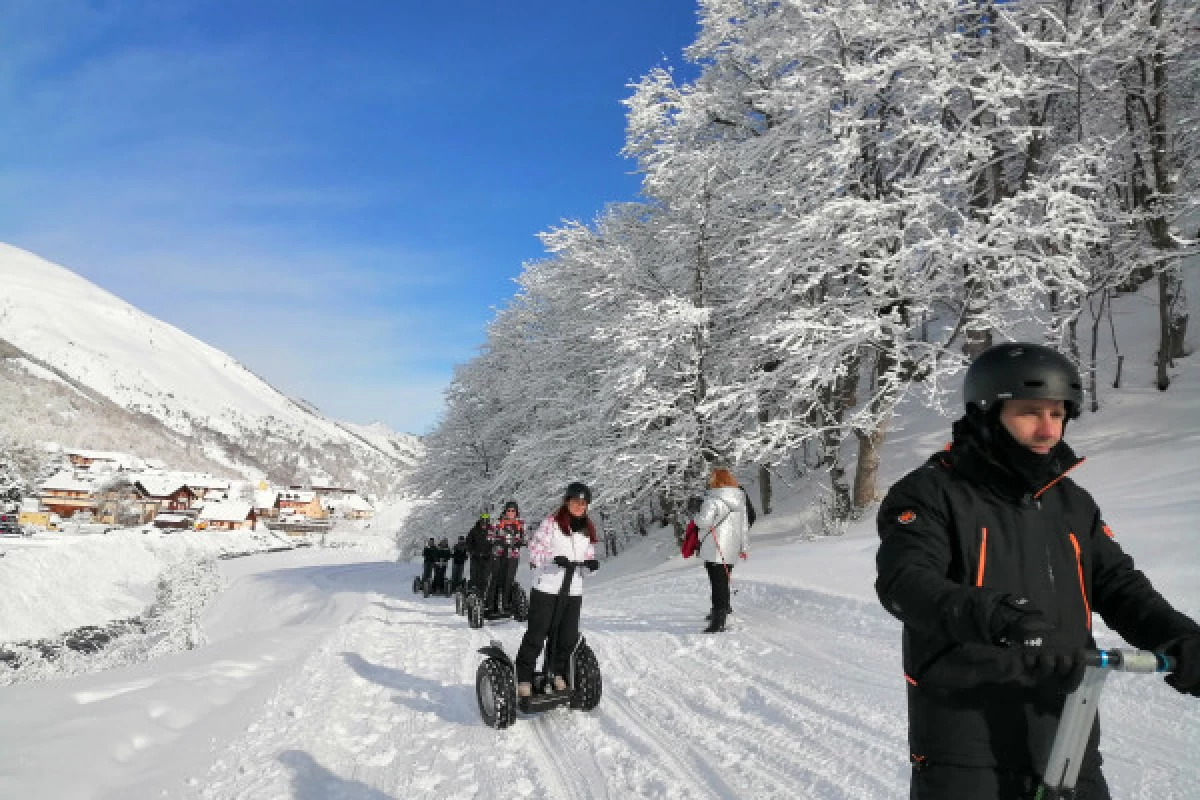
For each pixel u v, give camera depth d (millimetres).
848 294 16609
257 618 28938
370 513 180250
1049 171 15719
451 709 5805
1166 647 1442
